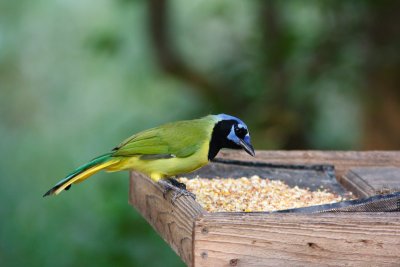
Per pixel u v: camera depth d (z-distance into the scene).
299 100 14.95
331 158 10.45
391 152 10.55
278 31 15.33
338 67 14.67
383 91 14.91
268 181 9.66
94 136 19.19
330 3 14.56
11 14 20.14
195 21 17.94
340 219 7.19
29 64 20.38
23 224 16.00
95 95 20.14
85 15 20.17
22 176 18.08
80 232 15.10
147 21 16.83
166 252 14.07
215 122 8.84
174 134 8.70
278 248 7.14
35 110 20.23
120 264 14.10
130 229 14.27
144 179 9.30
